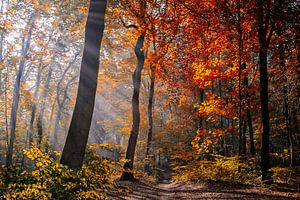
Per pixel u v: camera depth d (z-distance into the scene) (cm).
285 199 956
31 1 2242
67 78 3716
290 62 1623
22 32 2448
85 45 712
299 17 1243
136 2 1394
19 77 2548
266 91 1291
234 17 1449
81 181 517
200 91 2491
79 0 1950
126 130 3019
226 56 1848
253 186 1320
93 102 695
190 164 1867
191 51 1555
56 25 2462
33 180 454
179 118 3145
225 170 1597
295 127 2195
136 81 1880
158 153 3011
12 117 2491
